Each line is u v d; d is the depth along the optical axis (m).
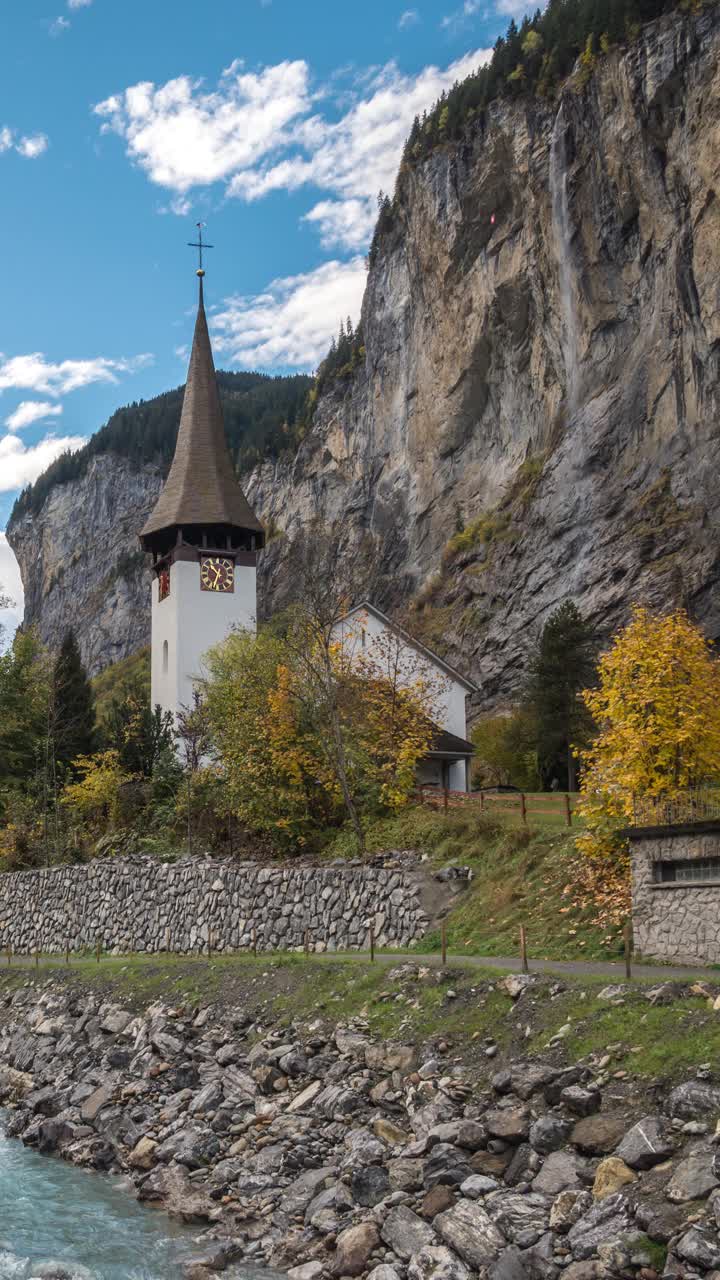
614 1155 14.09
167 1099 21.75
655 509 84.62
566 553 91.94
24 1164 20.77
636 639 27.59
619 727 26.77
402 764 37.12
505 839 30.69
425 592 108.25
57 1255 15.80
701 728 25.67
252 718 40.03
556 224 100.75
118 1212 17.61
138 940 38.25
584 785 27.33
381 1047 19.62
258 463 196.75
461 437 118.75
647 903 23.00
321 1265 14.49
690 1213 12.59
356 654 49.12
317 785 37.84
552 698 59.53
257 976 26.02
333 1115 18.38
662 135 87.62
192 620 70.62
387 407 134.12
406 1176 15.69
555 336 102.44
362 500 138.50
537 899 27.34
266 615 132.88
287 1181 17.06
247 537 73.62
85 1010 29.39
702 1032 15.65
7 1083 27.58
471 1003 19.70
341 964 24.66
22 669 68.00
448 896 29.55
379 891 30.41
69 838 49.50
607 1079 15.65
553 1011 18.05
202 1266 14.89
